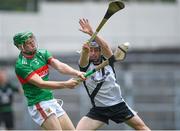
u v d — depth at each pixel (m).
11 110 42.16
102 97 21.12
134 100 51.84
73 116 49.97
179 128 50.38
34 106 19.19
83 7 67.50
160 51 61.97
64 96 50.28
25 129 47.28
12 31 66.00
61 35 66.69
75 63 56.47
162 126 50.59
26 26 66.62
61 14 67.31
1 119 41.91
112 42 65.94
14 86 42.12
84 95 49.22
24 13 66.75
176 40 67.69
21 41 18.77
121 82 49.62
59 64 19.14
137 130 21.53
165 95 52.34
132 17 67.88
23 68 18.70
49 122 19.06
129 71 51.62
